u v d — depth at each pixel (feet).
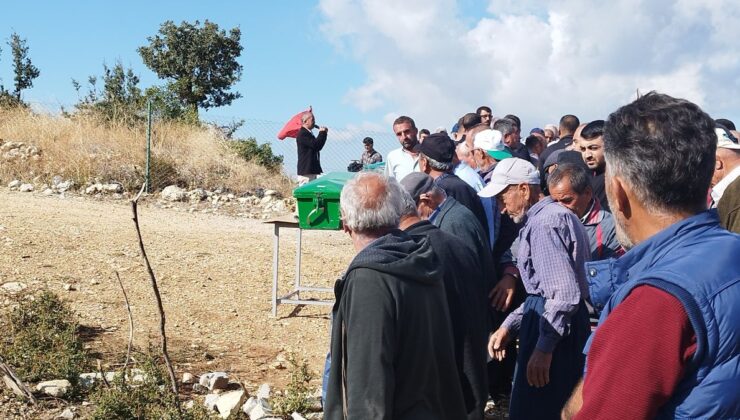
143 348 18.85
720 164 13.87
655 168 5.67
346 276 9.00
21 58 100.89
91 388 15.33
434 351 9.12
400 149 23.73
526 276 12.80
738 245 5.55
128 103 70.95
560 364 12.25
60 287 23.45
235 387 16.67
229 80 120.67
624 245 6.25
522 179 14.44
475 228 13.23
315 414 15.02
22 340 16.69
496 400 16.90
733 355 5.22
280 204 47.62
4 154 48.70
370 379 8.48
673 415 5.36
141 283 25.09
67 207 38.34
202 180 51.34
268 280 27.50
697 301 5.21
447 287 10.86
